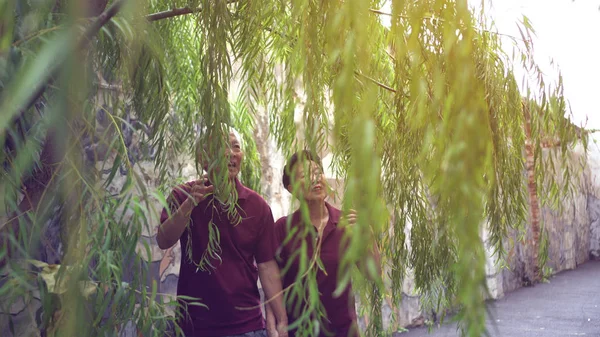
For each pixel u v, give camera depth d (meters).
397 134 1.33
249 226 2.34
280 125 1.82
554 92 1.57
